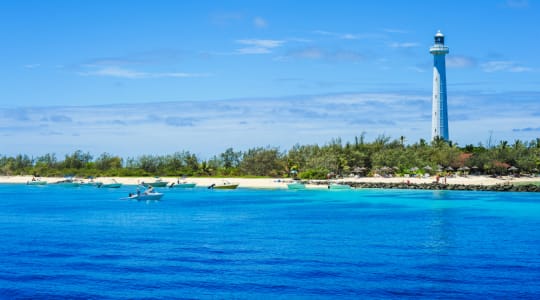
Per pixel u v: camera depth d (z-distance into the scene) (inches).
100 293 1728.6
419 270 1971.0
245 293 1715.1
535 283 1793.8
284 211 4065.0
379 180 6855.3
